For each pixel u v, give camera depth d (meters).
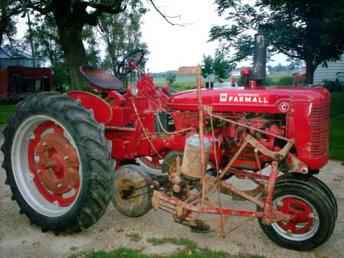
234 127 3.26
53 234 3.36
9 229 3.46
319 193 2.93
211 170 3.47
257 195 3.30
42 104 3.38
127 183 3.43
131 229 3.43
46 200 3.58
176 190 3.23
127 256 2.89
